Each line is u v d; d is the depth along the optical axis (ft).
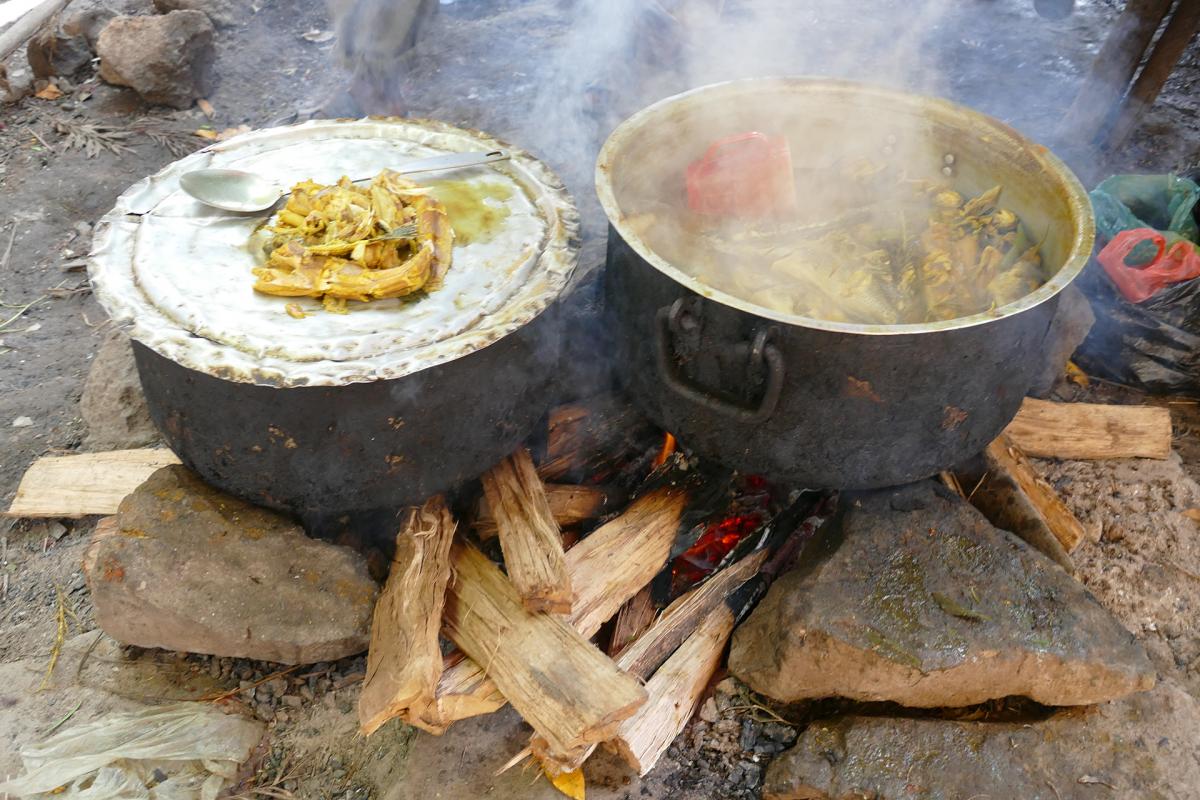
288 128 7.76
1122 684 6.42
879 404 6.01
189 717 6.84
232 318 6.00
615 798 6.51
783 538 7.54
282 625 6.53
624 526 7.32
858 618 6.40
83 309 10.96
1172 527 8.00
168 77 13.55
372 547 7.35
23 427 9.43
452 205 7.11
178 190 7.07
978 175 7.64
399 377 5.61
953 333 5.71
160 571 6.54
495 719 6.84
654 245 7.23
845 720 6.59
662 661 6.82
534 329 6.34
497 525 6.97
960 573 6.70
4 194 12.28
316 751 6.84
